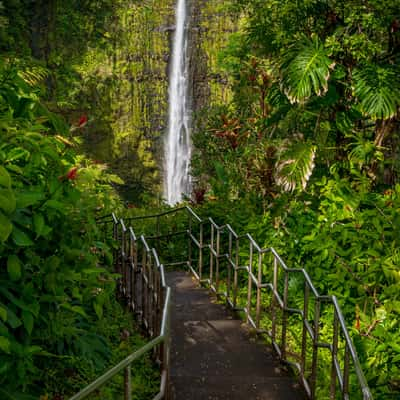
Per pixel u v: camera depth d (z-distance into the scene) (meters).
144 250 5.19
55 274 2.77
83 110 23.36
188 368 4.39
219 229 6.30
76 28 23.28
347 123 6.99
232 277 7.31
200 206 9.53
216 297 6.30
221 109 13.50
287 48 7.21
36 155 2.66
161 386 3.26
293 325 5.67
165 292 4.03
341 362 4.89
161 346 4.28
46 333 3.03
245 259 6.88
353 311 5.35
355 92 6.43
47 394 3.58
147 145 24.41
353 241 5.62
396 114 6.56
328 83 6.85
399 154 7.76
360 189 6.14
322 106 7.11
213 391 3.97
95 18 23.52
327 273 5.77
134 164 24.39
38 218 2.52
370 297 5.16
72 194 2.79
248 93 10.65
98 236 3.56
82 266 3.06
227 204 8.72
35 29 22.83
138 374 4.21
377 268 5.15
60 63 22.98
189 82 24.06
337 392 4.29
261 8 7.32
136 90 24.09
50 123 3.33
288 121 8.44
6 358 2.56
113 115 23.89
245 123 10.21
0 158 2.50
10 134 2.66
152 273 4.91
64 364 3.85
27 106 3.09
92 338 3.96
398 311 4.68
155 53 24.09
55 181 2.68
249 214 7.89
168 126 24.44
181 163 24.58
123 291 6.04
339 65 6.74
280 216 6.75
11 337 2.62
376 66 6.46
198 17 23.70
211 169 13.48
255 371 4.39
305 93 6.38
